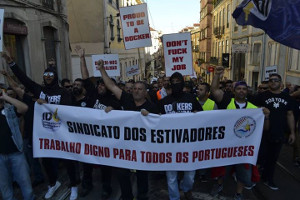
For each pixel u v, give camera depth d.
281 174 5.03
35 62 9.34
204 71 40.81
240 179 3.76
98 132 3.64
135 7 6.31
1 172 3.50
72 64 14.30
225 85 7.22
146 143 3.54
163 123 3.47
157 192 4.32
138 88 3.54
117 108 4.10
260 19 4.84
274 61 13.84
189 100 3.64
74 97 4.49
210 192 4.27
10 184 3.63
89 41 18.31
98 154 3.69
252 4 4.92
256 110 3.52
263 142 4.43
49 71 4.02
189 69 5.63
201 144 3.53
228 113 3.49
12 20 8.12
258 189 4.36
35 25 9.33
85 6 17.98
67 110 3.71
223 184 4.53
